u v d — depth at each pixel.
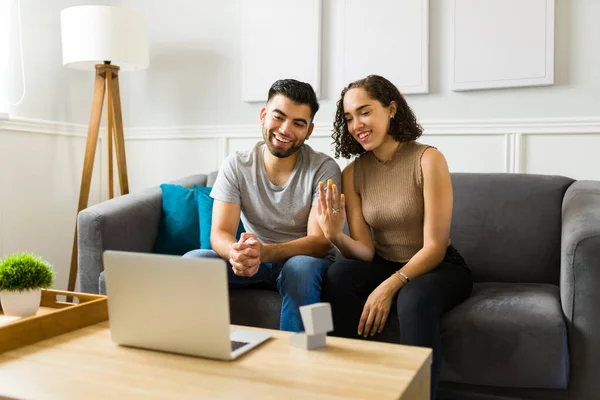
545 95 2.53
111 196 2.95
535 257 2.14
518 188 2.22
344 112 1.92
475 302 1.73
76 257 2.88
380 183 1.90
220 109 3.15
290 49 2.94
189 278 1.09
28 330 1.21
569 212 1.84
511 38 2.55
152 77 3.28
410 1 2.70
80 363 1.08
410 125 1.89
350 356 1.12
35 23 2.94
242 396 0.92
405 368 1.06
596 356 1.54
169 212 2.45
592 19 2.44
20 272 1.39
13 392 0.93
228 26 3.11
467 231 2.22
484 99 2.64
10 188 2.79
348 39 2.83
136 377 1.01
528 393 1.63
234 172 2.07
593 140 2.46
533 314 1.60
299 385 0.97
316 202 1.98
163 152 3.27
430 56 2.72
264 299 1.86
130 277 1.16
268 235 2.07
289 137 1.94
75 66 2.95
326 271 1.78
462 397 1.70
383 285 1.68
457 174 2.35
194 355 1.13
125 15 2.77
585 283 1.54
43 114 2.98
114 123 3.21
